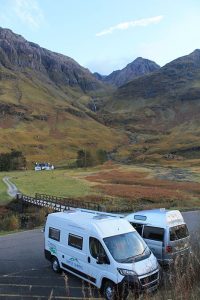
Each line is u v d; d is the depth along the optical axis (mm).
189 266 12086
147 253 17391
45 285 19062
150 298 12898
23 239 31781
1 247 28734
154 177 108000
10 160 172625
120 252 16984
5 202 67250
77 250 19016
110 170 139500
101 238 17469
